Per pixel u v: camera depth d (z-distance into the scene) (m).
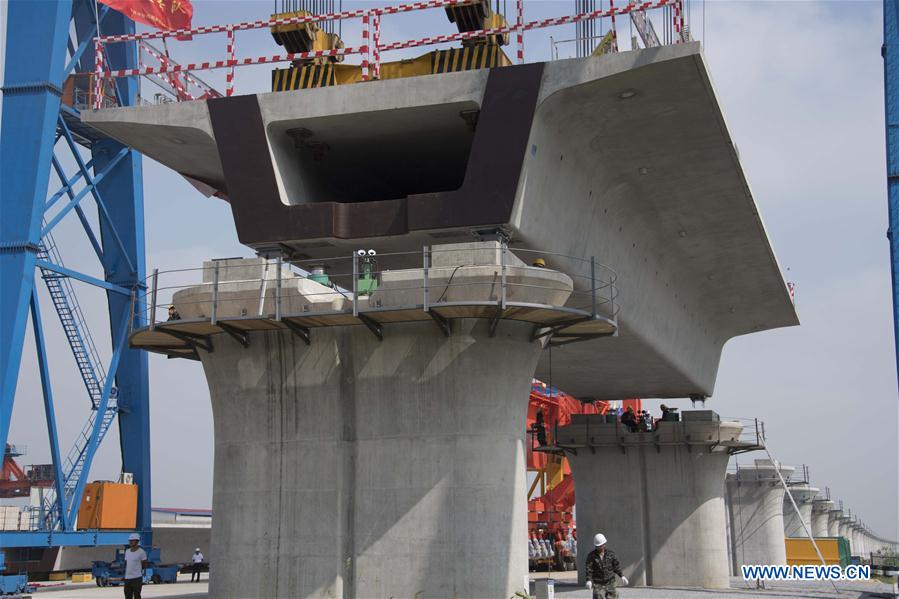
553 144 27.88
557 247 29.69
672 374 47.22
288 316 25.88
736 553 74.62
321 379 27.16
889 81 36.50
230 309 26.62
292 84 29.88
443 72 28.86
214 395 28.20
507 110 26.55
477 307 25.00
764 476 75.12
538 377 47.59
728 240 38.78
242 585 26.84
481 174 26.72
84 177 49.88
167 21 39.41
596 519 49.34
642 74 25.44
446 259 25.59
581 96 26.45
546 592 20.92
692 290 45.12
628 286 36.56
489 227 26.84
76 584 50.50
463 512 25.80
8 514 54.59
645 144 29.48
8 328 43.25
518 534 25.95
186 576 59.41
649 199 33.84
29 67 45.25
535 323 26.64
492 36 28.88
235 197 28.59
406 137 29.83
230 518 27.34
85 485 50.56
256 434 27.53
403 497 26.25
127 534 51.19
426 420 26.39
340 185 33.28
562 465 71.88
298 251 29.59
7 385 42.78
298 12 29.58
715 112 27.39
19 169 44.50
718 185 32.84
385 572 26.05
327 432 26.97
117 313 51.88
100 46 30.69
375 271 27.33
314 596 26.23
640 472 49.28
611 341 39.56
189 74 32.62
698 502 48.44
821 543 72.69
